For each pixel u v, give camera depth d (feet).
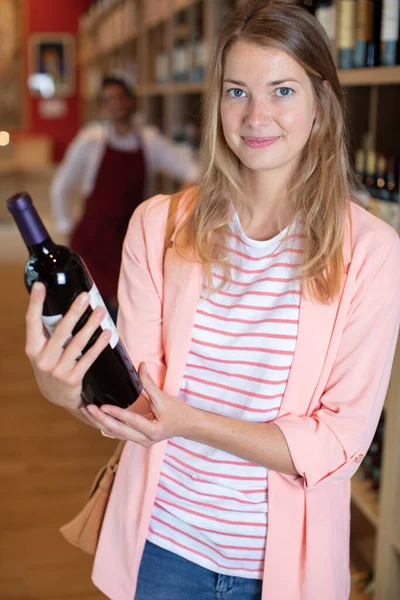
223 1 12.69
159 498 4.63
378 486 7.79
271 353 4.28
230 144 4.24
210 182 4.52
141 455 4.70
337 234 4.17
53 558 8.80
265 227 4.49
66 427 12.54
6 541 9.09
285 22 3.97
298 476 4.30
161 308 4.66
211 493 4.44
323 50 4.11
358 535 8.83
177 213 4.66
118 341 3.93
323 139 4.31
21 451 11.59
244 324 4.36
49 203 32.37
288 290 4.30
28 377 14.84
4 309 19.52
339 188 4.28
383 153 8.26
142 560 4.71
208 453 4.45
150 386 4.00
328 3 8.18
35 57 35.83
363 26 7.14
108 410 3.92
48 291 3.61
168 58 16.67
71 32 35.86
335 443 4.17
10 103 36.09
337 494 4.48
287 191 4.40
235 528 4.44
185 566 4.58
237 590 4.55
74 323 3.57
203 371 4.46
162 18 17.10
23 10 35.29
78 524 5.00
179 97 16.61
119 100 13.38
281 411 4.30
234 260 4.42
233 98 4.15
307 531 4.41
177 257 4.52
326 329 4.21
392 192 7.52
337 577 4.55
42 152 34.71
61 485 10.52
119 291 4.80
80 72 36.32
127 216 13.80
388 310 4.15
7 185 31.89
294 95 4.06
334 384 4.26
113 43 25.29
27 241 3.59
